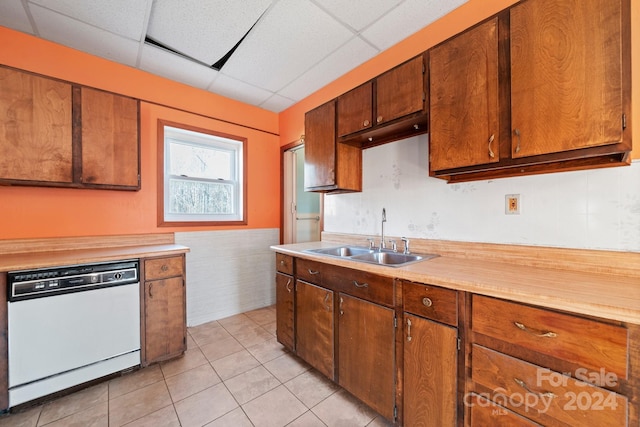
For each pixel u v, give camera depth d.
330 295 1.69
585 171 1.25
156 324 1.94
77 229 2.09
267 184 3.28
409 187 1.96
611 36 0.94
